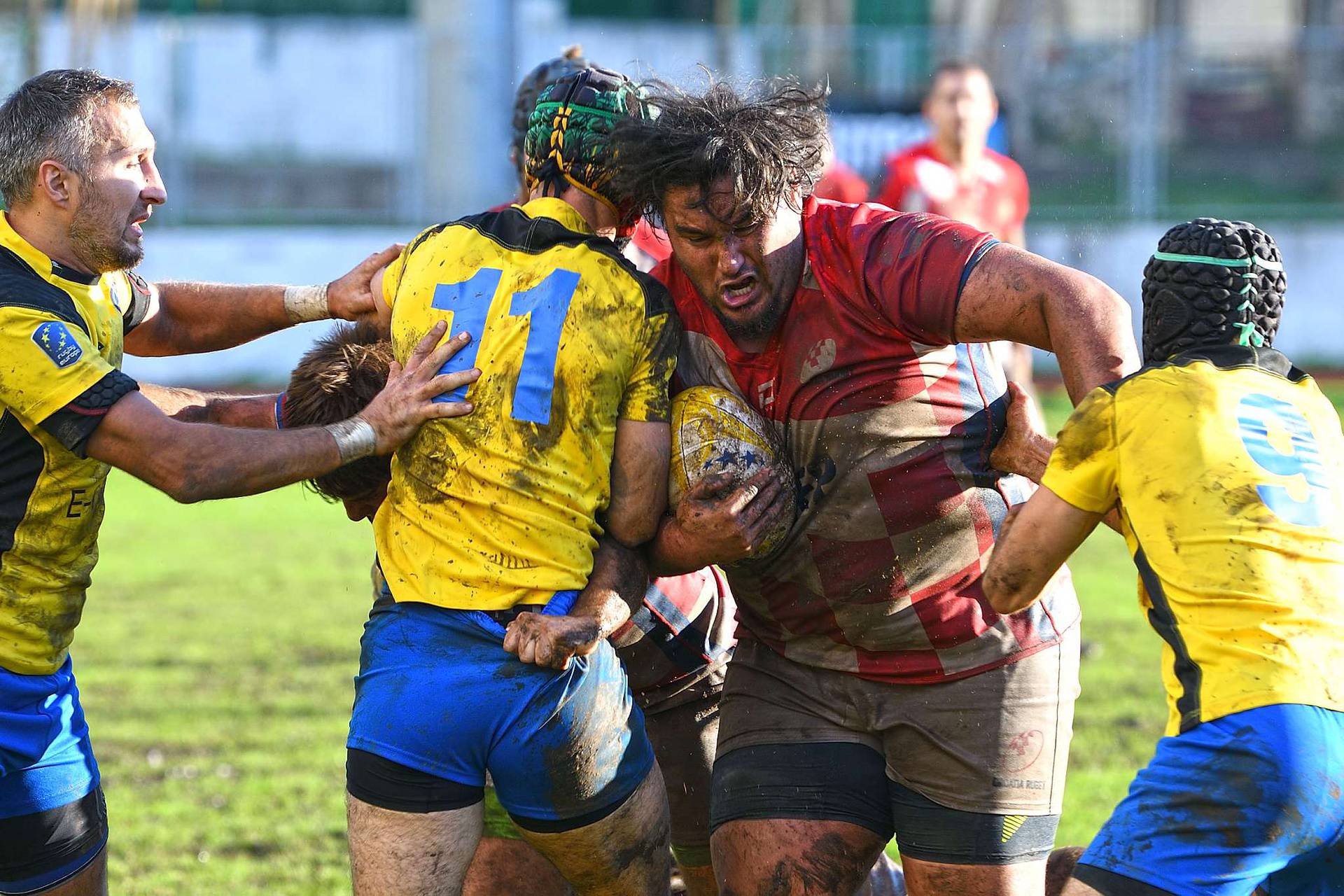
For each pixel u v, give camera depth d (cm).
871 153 5994
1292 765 1042
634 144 1165
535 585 1144
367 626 1206
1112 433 1127
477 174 6719
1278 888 1152
